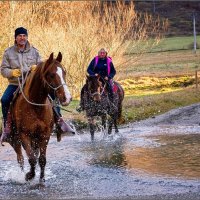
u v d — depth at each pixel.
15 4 26.09
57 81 10.00
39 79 10.33
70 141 17.03
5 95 11.26
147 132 18.59
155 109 23.48
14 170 12.51
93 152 14.90
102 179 11.41
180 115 22.02
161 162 13.05
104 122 18.20
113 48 26.30
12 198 9.95
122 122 20.91
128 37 27.89
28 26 25.80
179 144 15.73
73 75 26.00
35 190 10.52
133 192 10.20
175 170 12.08
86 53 25.86
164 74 36.00
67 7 28.31
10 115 11.00
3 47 25.52
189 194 9.85
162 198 9.65
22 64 11.15
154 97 25.86
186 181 10.93
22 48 11.18
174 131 18.67
